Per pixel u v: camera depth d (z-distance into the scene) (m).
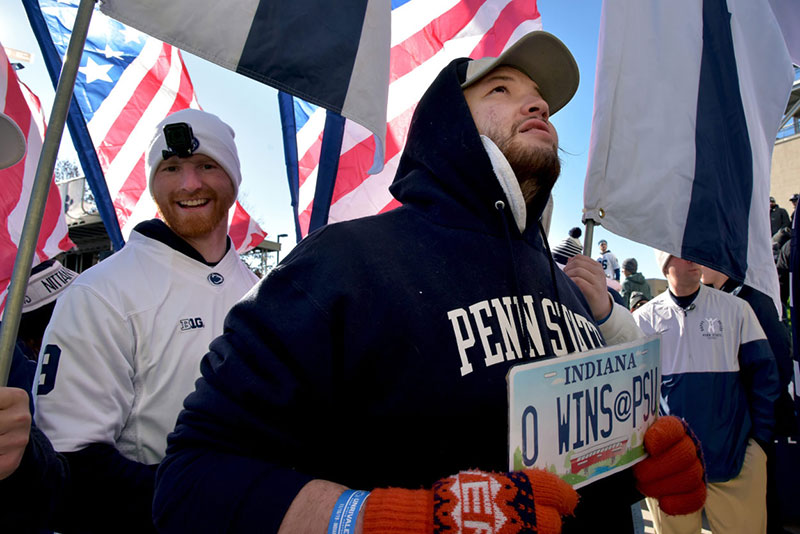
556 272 1.24
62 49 2.61
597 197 1.86
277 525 0.68
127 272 1.56
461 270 0.94
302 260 0.88
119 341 1.45
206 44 1.21
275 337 0.82
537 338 0.97
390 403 0.81
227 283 1.76
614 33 1.91
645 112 1.90
